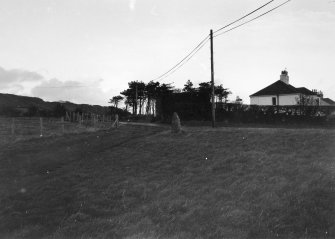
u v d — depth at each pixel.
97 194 13.77
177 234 9.77
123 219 11.17
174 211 11.35
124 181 15.05
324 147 15.95
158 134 26.16
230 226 9.97
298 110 41.09
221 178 13.84
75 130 39.47
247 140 19.52
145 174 15.88
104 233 10.28
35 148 25.08
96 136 30.20
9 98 176.50
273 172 13.47
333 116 39.50
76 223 11.12
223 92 68.06
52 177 16.95
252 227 9.73
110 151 21.81
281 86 63.19
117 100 116.25
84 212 12.09
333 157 14.27
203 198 12.11
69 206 12.73
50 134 33.72
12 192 14.96
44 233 10.62
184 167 16.16
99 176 16.31
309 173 12.70
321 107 40.88
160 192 13.23
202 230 9.88
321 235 9.02
